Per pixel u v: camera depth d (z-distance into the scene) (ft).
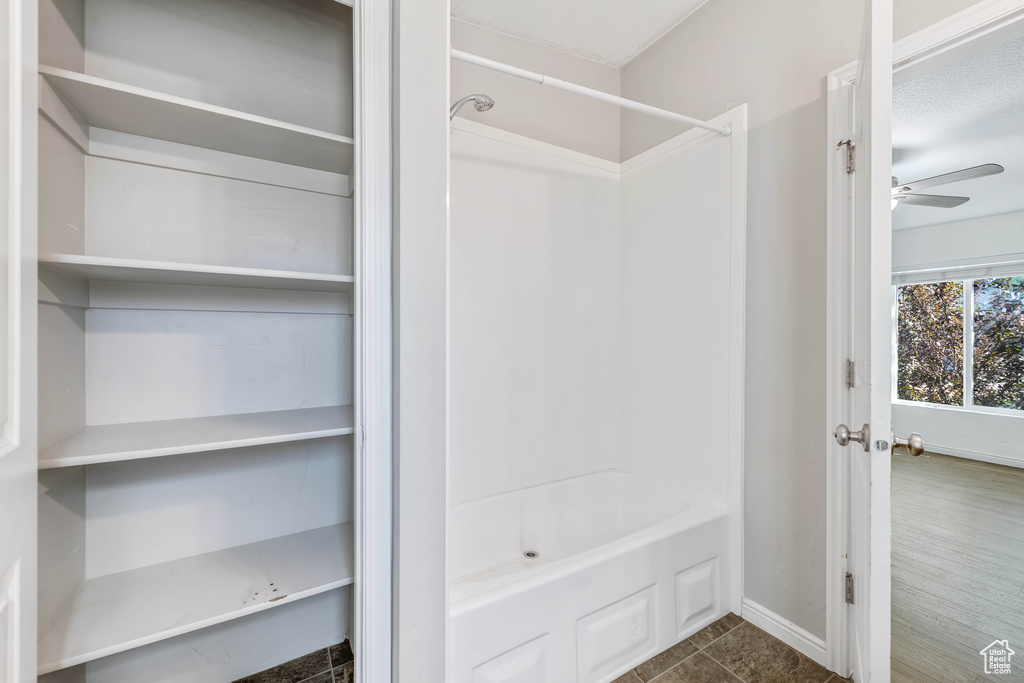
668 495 6.77
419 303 3.70
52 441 3.60
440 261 3.78
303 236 5.12
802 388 5.18
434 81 3.73
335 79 5.27
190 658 4.57
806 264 5.13
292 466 5.13
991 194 12.12
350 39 5.33
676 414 6.82
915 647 5.44
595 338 7.73
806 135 5.13
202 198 4.63
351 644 5.27
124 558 4.34
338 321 5.38
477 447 6.71
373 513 3.75
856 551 4.42
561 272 7.38
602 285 7.79
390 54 3.76
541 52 7.20
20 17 2.43
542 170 7.16
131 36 4.33
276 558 4.59
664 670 4.94
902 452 15.43
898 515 9.84
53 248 3.55
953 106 7.94
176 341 4.58
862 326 3.92
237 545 4.85
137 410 4.42
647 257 7.36
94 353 4.22
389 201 3.78
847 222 4.61
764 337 5.60
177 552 4.57
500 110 6.84
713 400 6.22
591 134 7.68
